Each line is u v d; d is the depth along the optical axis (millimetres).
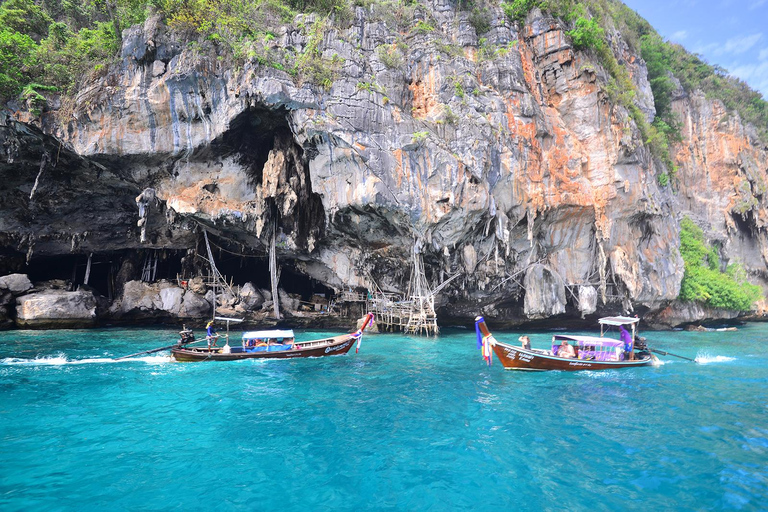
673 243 38750
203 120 25969
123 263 33844
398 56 29156
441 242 28688
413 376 17906
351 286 33562
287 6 29375
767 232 55562
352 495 8430
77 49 26109
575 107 33000
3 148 25656
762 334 36594
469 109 28438
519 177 29156
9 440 10781
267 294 33250
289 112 25625
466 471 9469
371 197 26031
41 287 29812
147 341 24859
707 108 56875
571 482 9062
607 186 32125
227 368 18766
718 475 9406
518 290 33406
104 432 11367
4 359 19734
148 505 7945
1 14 27297
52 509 7746
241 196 28500
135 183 28156
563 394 15406
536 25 33969
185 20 24844
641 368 20109
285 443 10797
